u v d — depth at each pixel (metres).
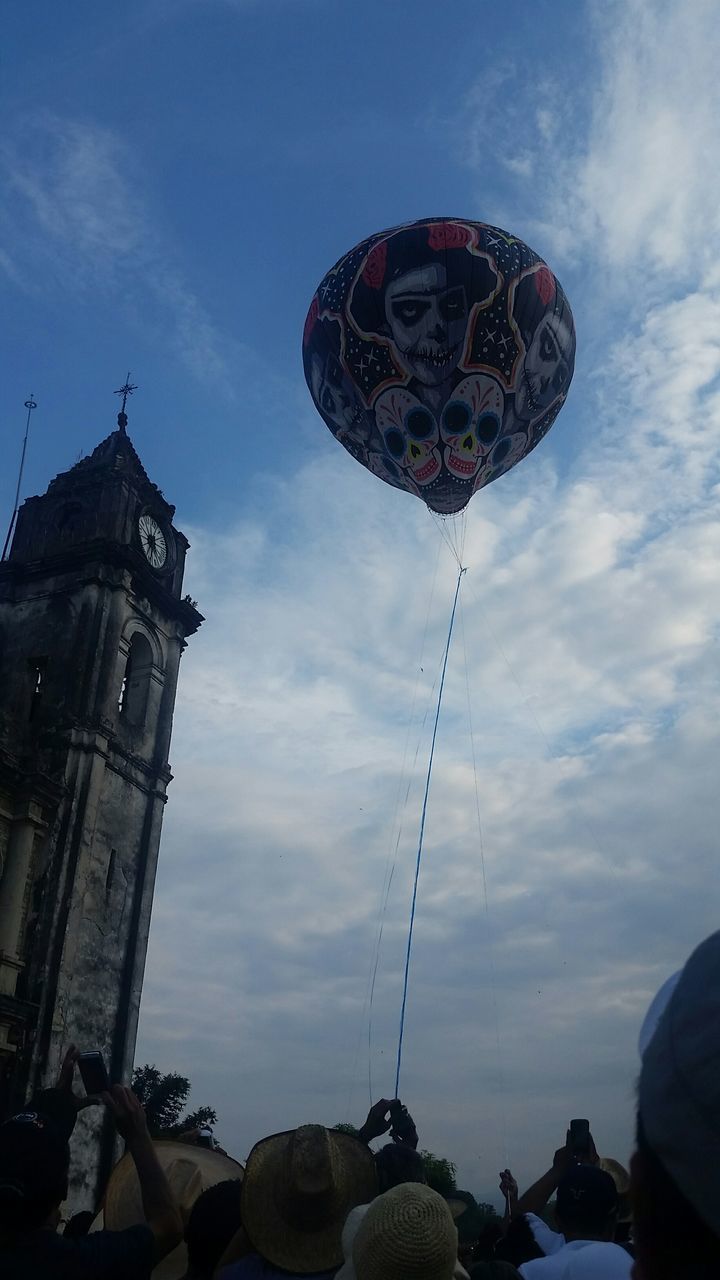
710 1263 1.71
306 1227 5.74
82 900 40.56
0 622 47.22
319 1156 5.86
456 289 22.56
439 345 22.98
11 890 38.62
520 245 23.28
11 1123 4.56
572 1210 6.07
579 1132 7.34
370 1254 4.11
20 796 40.06
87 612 45.75
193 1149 7.39
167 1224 4.93
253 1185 5.91
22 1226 4.29
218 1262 6.00
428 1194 4.29
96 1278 4.30
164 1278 6.95
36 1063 36.69
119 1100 5.39
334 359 24.23
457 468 24.69
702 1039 1.75
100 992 40.56
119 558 46.91
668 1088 1.77
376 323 23.23
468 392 23.48
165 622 49.72
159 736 47.53
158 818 45.91
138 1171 5.17
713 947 1.88
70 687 44.28
